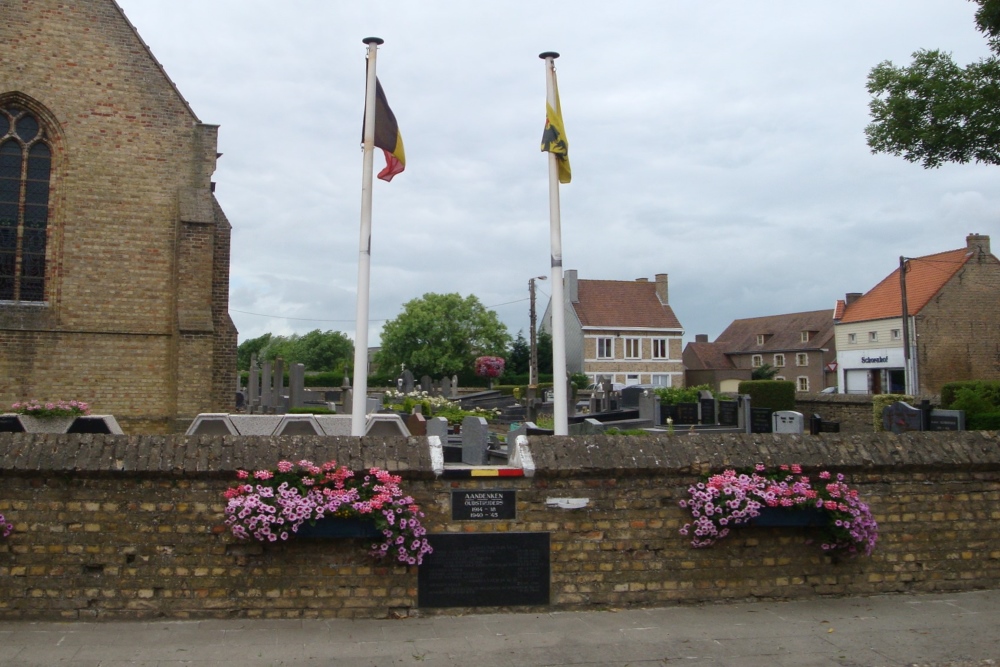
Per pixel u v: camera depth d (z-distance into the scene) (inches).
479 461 661.9
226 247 863.7
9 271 783.7
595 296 3105.3
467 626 296.2
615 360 3021.7
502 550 313.1
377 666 256.7
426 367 3169.3
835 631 294.5
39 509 292.7
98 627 286.0
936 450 344.2
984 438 351.6
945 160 543.8
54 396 780.0
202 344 787.4
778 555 330.6
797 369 3356.3
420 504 310.7
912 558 341.1
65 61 794.8
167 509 296.7
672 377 3068.4
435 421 769.6
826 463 331.9
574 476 318.3
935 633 293.1
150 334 807.7
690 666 261.4
